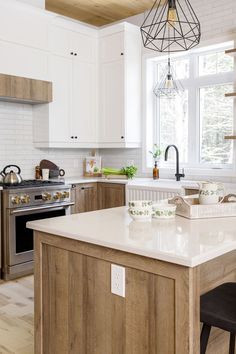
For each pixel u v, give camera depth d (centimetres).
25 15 427
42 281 194
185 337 137
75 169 538
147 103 511
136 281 153
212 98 468
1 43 405
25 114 472
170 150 508
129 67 493
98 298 169
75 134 491
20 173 468
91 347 173
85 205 476
